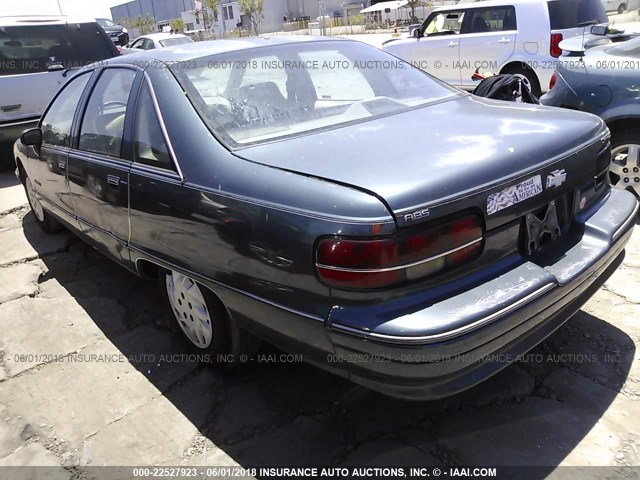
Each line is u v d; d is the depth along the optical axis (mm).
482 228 2080
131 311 3711
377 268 1895
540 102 5043
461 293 2033
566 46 5023
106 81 3426
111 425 2658
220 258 2381
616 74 4355
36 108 7406
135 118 2945
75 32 7840
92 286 4105
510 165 2174
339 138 2477
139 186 2787
